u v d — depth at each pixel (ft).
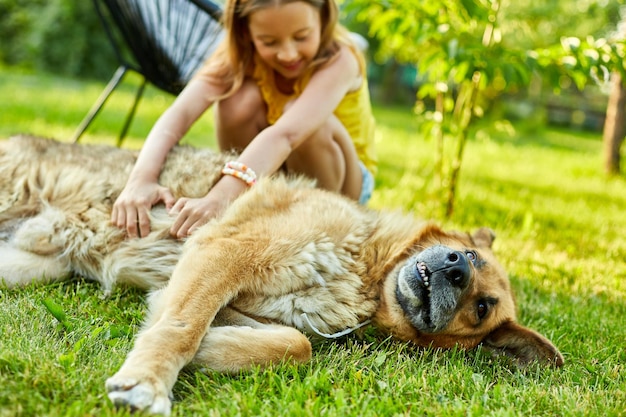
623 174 32.55
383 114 61.87
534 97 73.41
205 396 7.33
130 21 14.52
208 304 8.26
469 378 8.31
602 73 15.37
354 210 10.46
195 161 11.04
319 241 9.49
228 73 12.21
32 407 6.26
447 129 17.29
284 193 10.14
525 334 9.61
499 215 19.42
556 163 36.47
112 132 26.17
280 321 9.34
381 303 9.87
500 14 20.94
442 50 15.65
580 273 14.55
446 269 9.31
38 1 58.80
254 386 7.32
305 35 11.16
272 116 12.57
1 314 8.45
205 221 9.84
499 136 51.78
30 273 10.09
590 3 30.12
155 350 7.36
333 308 9.48
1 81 43.01
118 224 10.08
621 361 9.81
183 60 14.96
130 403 6.58
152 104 40.37
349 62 12.19
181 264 8.87
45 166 10.90
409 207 18.24
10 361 6.93
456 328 9.75
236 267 8.81
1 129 23.02
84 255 10.46
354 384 7.82
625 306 12.62
